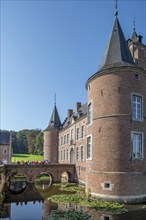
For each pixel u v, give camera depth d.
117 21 18.86
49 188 23.86
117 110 15.93
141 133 16.17
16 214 13.84
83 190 21.50
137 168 15.53
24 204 16.72
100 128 16.47
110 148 15.73
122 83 16.12
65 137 38.72
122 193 14.88
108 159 15.66
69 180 29.97
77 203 14.85
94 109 17.39
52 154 44.94
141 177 15.55
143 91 16.75
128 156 15.41
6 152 55.16
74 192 20.36
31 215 13.45
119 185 15.02
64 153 38.84
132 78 16.31
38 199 18.42
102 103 16.64
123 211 12.69
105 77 16.75
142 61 23.88
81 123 28.12
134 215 11.94
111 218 11.42
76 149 30.06
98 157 16.28
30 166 28.20
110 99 16.28
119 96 16.05
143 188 15.55
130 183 15.09
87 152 18.58
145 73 16.81
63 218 11.24
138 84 16.52
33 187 25.34
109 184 15.30
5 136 57.00
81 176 26.61
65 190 21.73
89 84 19.12
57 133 45.72
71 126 33.97
